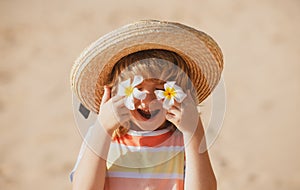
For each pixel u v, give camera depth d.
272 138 8.73
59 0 13.00
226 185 7.62
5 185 7.48
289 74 10.48
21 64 10.67
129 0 12.94
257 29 11.88
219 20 12.16
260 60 10.91
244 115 9.30
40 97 9.67
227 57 10.98
